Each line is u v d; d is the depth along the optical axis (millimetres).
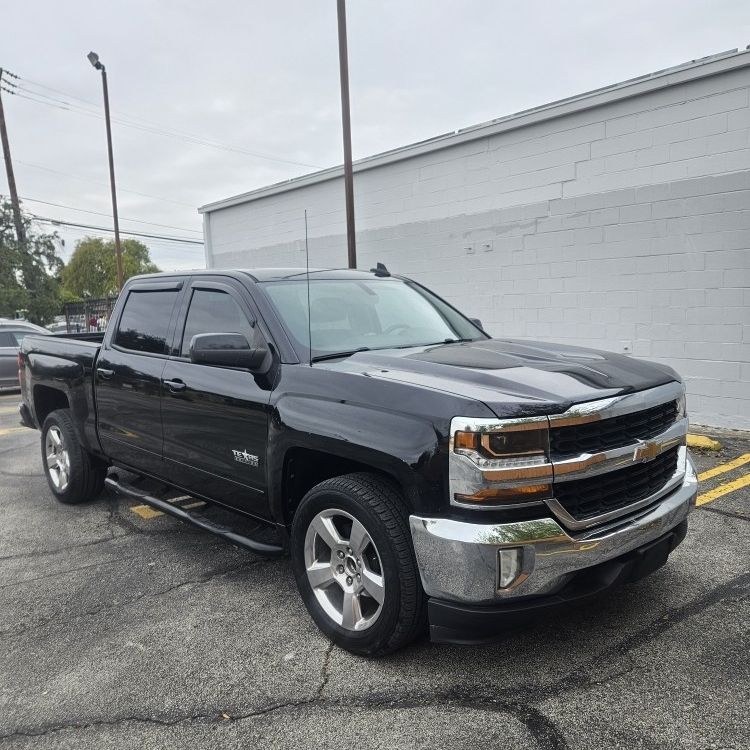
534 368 3094
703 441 6590
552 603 2666
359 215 11859
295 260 13609
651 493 3084
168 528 5027
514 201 9328
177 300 4402
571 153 8609
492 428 2562
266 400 3438
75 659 3191
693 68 7312
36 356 5859
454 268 10242
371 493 2930
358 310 4059
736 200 7234
